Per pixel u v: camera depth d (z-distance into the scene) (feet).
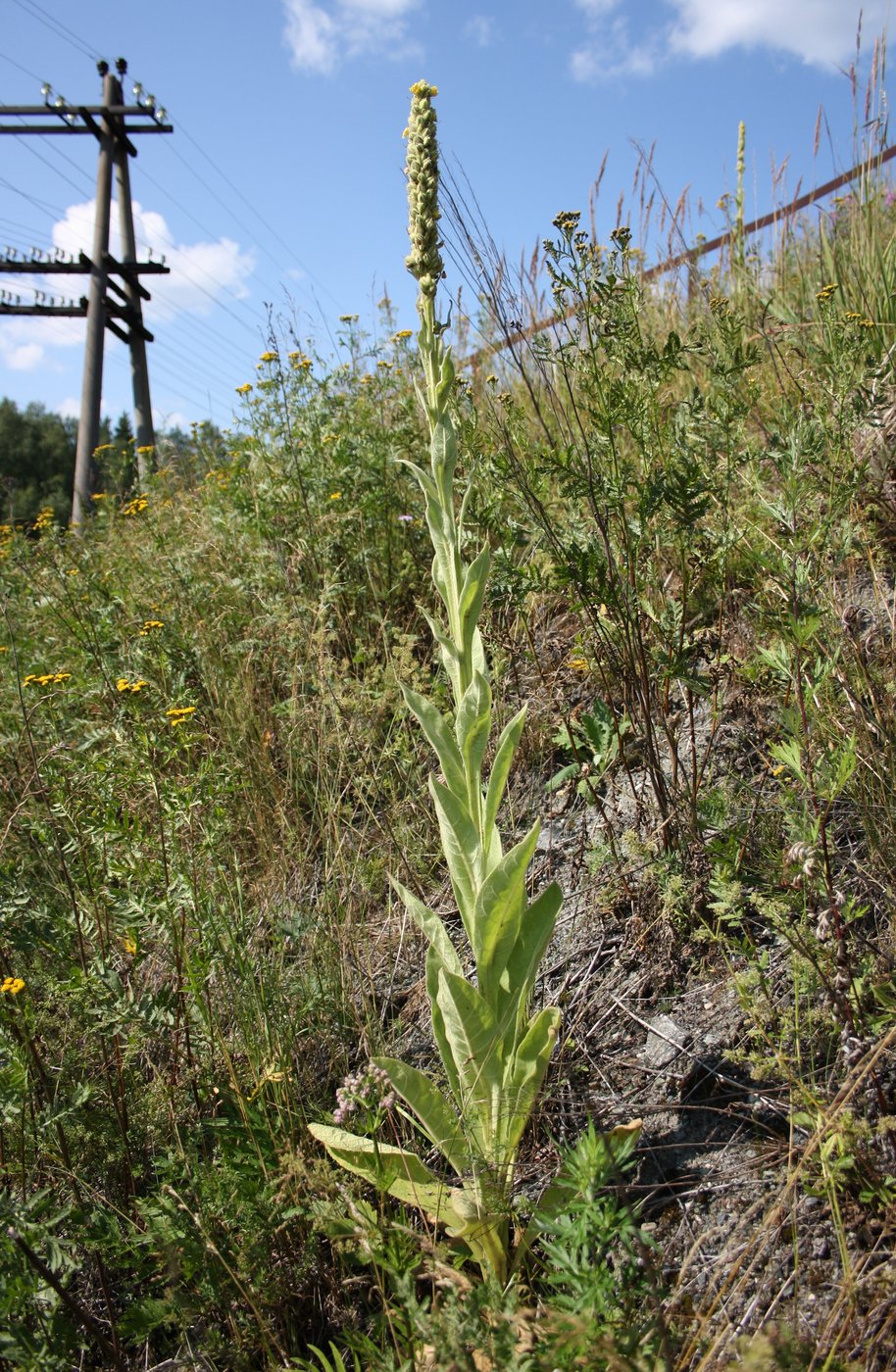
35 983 9.06
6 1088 7.13
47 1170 7.74
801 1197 6.76
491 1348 5.13
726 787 9.86
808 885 7.54
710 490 9.66
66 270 52.21
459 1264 7.09
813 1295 6.23
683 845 9.37
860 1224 6.46
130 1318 6.70
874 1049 6.59
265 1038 8.67
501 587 11.12
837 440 10.39
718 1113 7.78
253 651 14.37
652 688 10.37
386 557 15.88
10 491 20.25
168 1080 8.45
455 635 7.09
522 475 10.45
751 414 13.76
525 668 12.64
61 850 9.57
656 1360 4.97
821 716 9.36
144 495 23.06
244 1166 7.64
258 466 17.13
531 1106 7.54
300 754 12.80
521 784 11.84
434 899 11.18
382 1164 7.24
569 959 9.70
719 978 8.73
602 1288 5.25
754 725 10.61
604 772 10.28
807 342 14.82
